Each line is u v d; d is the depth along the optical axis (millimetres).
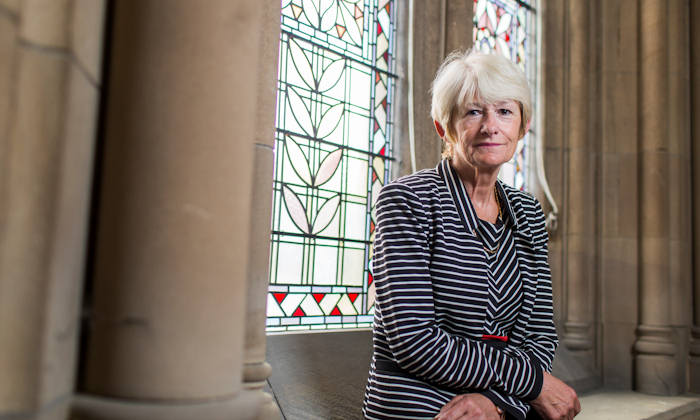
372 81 2783
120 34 703
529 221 1364
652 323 3508
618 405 3061
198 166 684
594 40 3818
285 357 2039
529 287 1312
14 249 545
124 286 655
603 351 3592
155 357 649
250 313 1230
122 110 684
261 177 1276
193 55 693
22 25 564
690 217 3773
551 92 3682
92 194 718
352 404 1993
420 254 1162
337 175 2568
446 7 3037
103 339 658
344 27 2686
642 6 3771
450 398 1158
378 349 1223
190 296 667
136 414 630
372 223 2717
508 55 3600
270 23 1313
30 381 544
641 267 3594
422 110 2803
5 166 539
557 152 3643
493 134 1218
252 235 1251
